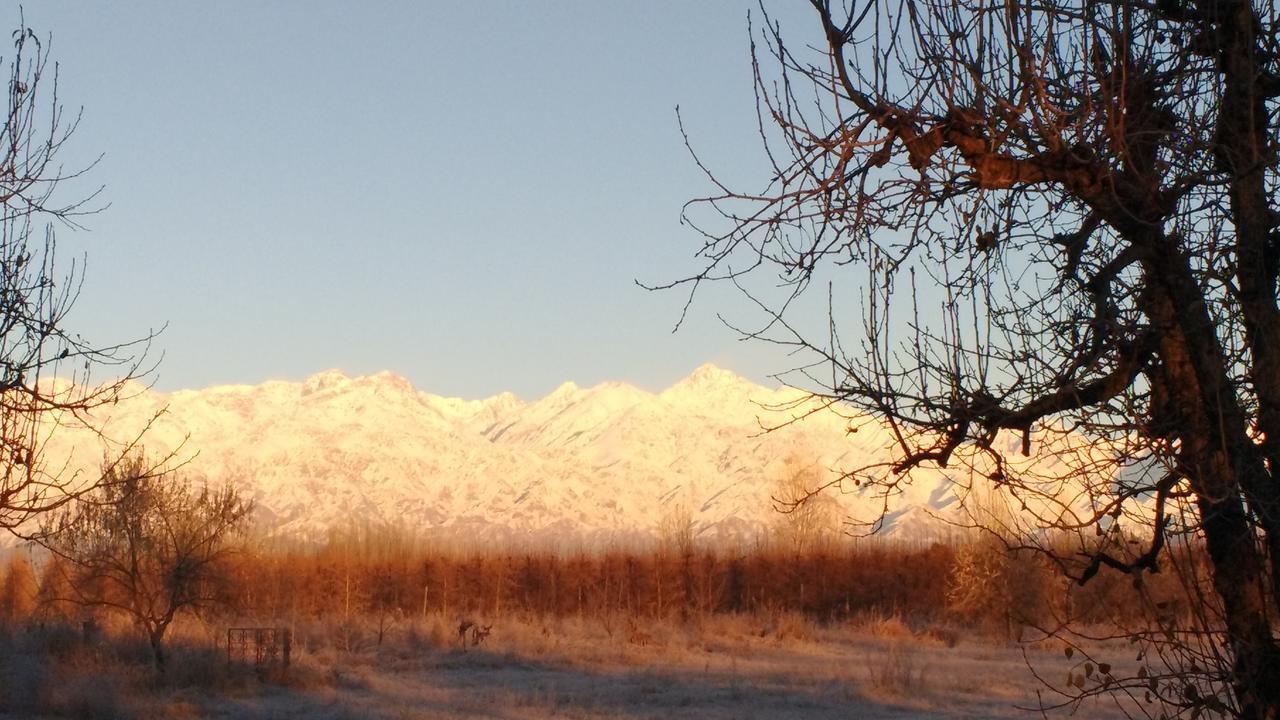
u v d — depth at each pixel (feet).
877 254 18.34
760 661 102.68
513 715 67.82
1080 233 19.43
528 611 152.66
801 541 172.76
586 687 82.07
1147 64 18.63
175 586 79.15
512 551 197.26
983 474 18.20
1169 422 18.21
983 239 18.26
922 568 157.48
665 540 175.52
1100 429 17.51
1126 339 18.92
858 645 118.73
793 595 157.28
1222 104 17.89
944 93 17.66
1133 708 67.77
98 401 26.61
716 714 69.00
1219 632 17.52
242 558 124.77
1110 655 95.81
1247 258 17.71
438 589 158.30
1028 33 17.11
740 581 159.43
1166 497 17.71
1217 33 17.74
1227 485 16.99
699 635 123.85
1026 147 17.60
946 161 18.02
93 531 76.18
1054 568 20.10
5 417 24.89
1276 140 17.83
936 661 101.09
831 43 18.34
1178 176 17.70
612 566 161.89
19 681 64.75
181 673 76.07
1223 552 17.65
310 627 120.26
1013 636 116.47
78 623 95.25
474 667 94.94
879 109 18.31
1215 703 17.33
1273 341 17.60
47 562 103.86
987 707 71.15
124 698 67.36
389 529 203.31
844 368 18.08
